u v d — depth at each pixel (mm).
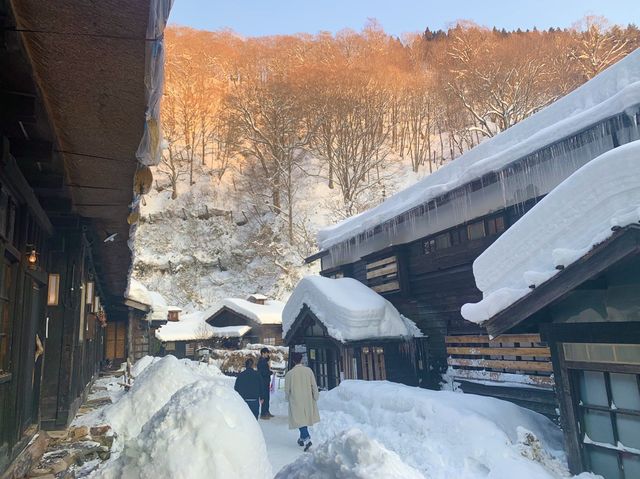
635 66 7672
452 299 10984
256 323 27391
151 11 2307
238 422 2512
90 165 4441
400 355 11758
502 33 58594
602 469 4582
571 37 45344
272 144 46188
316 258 17781
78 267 6309
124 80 2926
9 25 2377
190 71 55062
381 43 65125
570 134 7766
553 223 4633
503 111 40656
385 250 12961
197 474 2250
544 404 8172
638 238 3738
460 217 10773
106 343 17672
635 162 3861
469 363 10086
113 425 5590
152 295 25625
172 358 6410
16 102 3064
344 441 1931
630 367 4285
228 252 40500
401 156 50844
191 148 50344
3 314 3846
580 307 4809
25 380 4547
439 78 54281
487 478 4926
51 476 3826
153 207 42438
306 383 7250
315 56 60812
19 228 4270
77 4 2258
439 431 6051
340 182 41844
